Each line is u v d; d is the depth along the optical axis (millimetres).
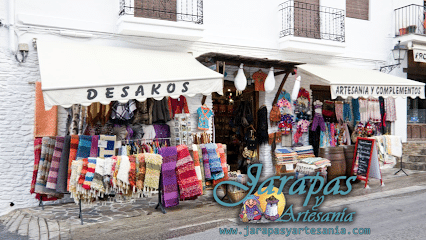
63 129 7586
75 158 6305
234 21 9609
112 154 6703
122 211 6449
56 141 6273
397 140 9359
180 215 6129
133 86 6227
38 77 7320
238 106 10297
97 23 7918
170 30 8250
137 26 7898
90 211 6492
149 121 8023
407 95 9734
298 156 8703
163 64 7395
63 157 6242
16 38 7109
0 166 6938
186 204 6934
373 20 12016
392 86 9484
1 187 6930
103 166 5602
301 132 10484
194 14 8984
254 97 10344
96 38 7938
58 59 6527
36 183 6289
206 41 9188
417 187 8211
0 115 6965
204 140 8672
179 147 6453
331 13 10398
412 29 11812
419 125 13164
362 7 11891
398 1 12555
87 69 6379
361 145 8461
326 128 10812
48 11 7434
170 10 8828
